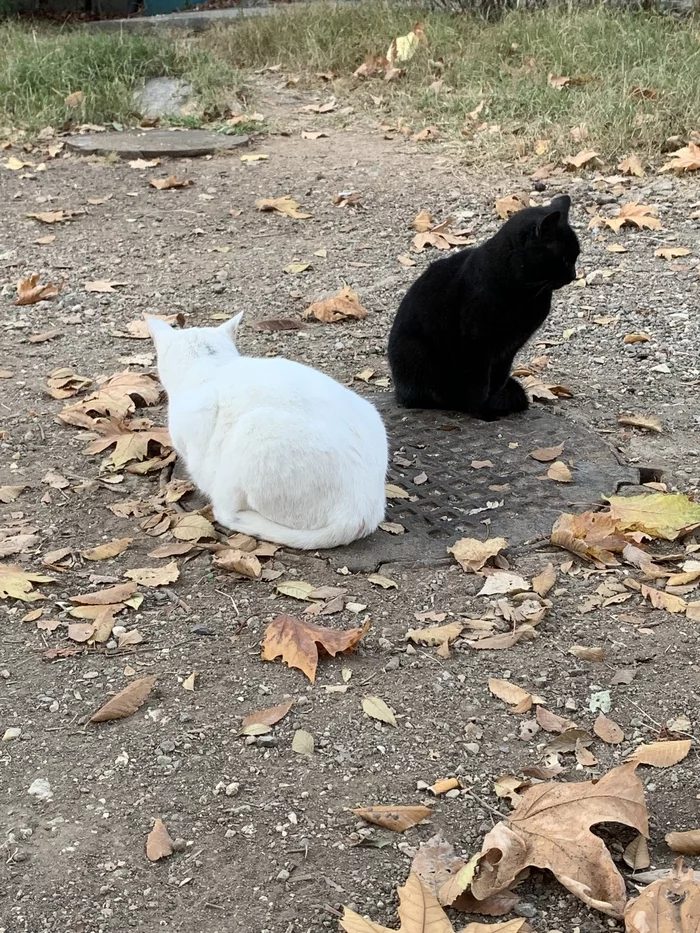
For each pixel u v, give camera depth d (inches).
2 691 86.3
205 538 98.7
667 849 77.4
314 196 167.0
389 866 76.7
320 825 78.5
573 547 97.1
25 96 206.5
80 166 183.3
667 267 141.8
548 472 105.5
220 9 301.0
